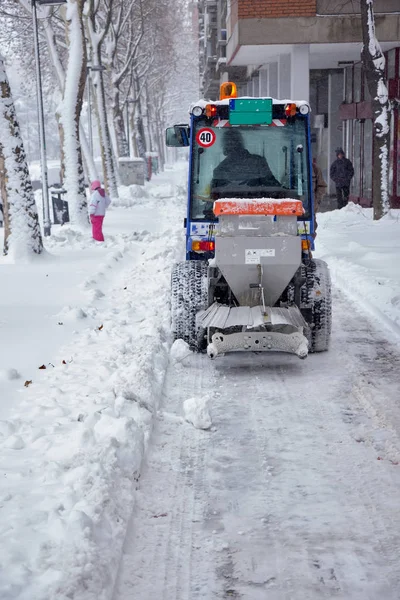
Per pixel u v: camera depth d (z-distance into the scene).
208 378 7.86
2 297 12.42
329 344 8.82
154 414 6.56
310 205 9.06
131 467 5.30
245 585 4.01
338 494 5.07
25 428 6.16
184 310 8.66
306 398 7.13
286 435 6.17
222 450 5.87
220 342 7.83
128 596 3.90
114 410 6.30
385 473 5.36
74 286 13.37
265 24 24.86
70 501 4.69
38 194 37.50
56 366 8.16
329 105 33.97
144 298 12.11
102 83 37.94
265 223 7.90
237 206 7.88
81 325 10.28
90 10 37.22
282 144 9.06
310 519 4.72
